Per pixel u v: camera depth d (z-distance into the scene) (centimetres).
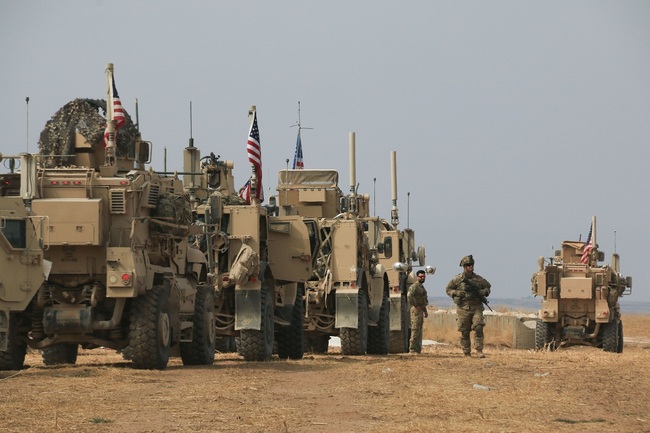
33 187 4403
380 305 6894
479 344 5812
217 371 4491
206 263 5269
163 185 4838
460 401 3406
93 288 4444
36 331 4553
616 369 4644
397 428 2833
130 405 3281
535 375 4316
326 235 6450
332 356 6253
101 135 4841
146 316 4475
